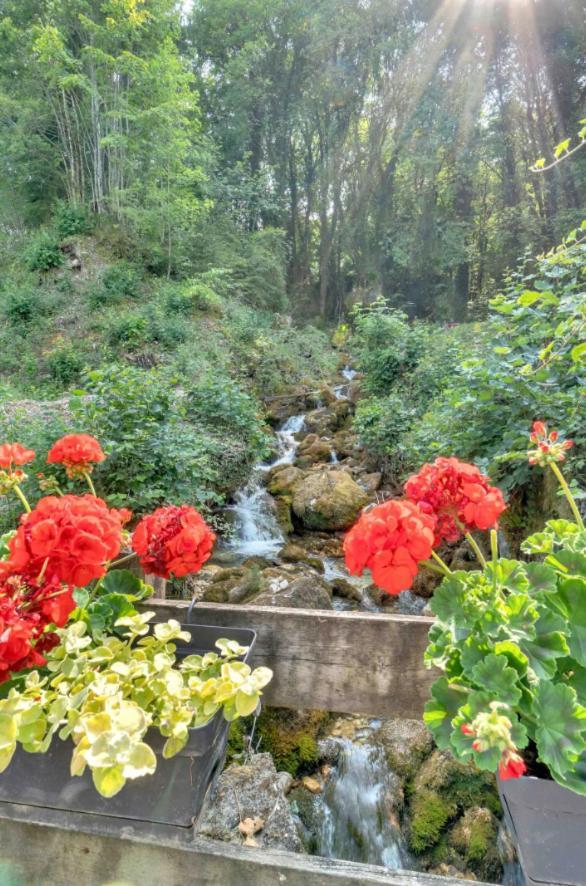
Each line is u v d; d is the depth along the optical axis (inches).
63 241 374.3
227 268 410.9
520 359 86.3
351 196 583.5
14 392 237.3
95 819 24.9
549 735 21.2
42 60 347.9
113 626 34.2
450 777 62.2
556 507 83.7
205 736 24.7
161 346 299.3
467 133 465.7
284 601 99.2
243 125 560.1
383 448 199.3
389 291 545.3
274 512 180.4
